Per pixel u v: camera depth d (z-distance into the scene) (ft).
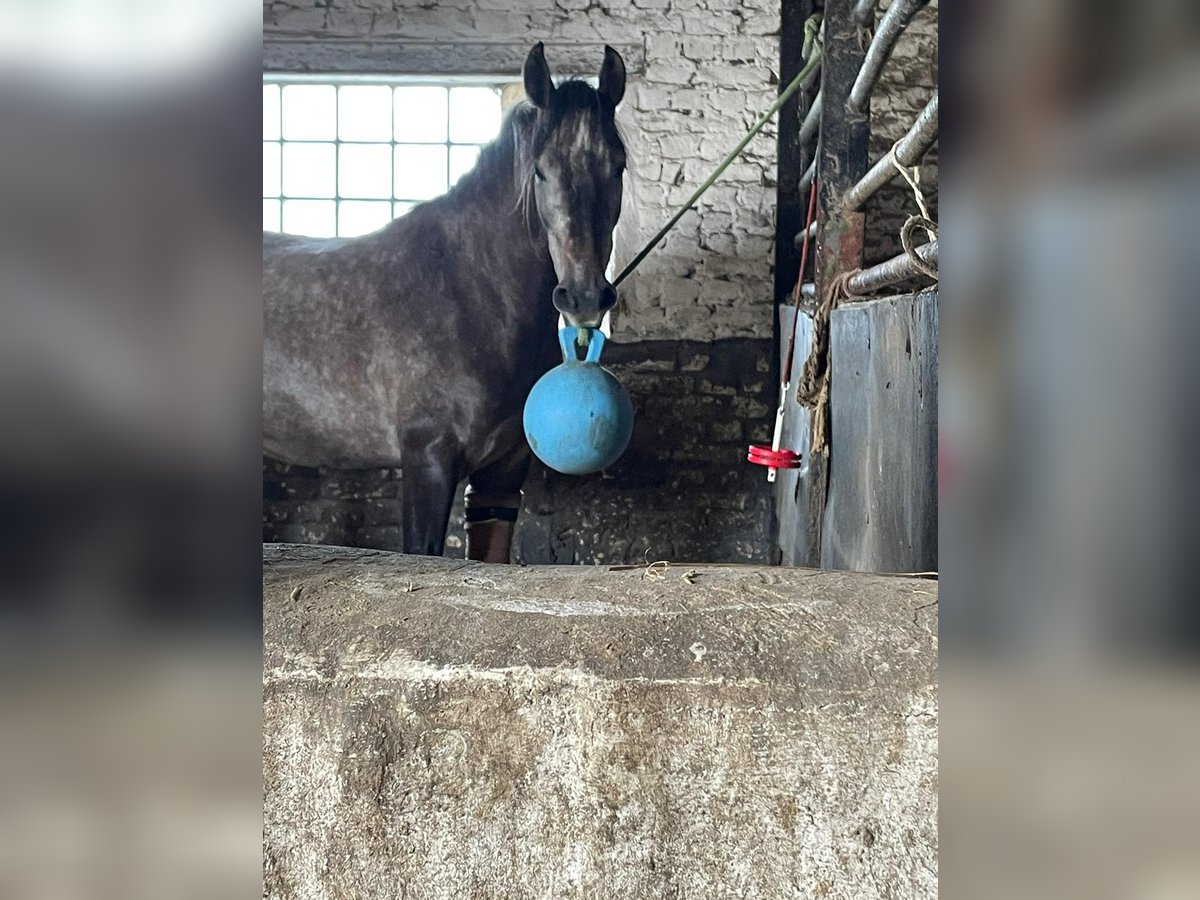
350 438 8.20
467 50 10.10
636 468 10.16
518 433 8.09
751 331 10.12
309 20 10.01
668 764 2.25
